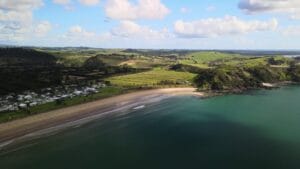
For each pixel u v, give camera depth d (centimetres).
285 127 9275
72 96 13650
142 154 7031
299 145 7544
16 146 7694
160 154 7019
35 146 7688
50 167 6350
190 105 12938
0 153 7231
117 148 7475
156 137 8381
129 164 6431
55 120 10075
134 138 8288
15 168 6334
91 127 9444
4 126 9225
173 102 13550
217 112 11556
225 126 9500
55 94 13900
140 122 10056
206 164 6372
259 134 8556
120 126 9550
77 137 8419
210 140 8038
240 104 13125
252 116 10838
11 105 11506
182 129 9175
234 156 6825
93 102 12812
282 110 11806
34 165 6475
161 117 10769
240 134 8575
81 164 6475
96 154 7069
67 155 7038
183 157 6794
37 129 9119
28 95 13338
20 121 9744
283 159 6600
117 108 12100
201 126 9512
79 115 10825
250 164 6341
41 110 11038
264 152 7056
